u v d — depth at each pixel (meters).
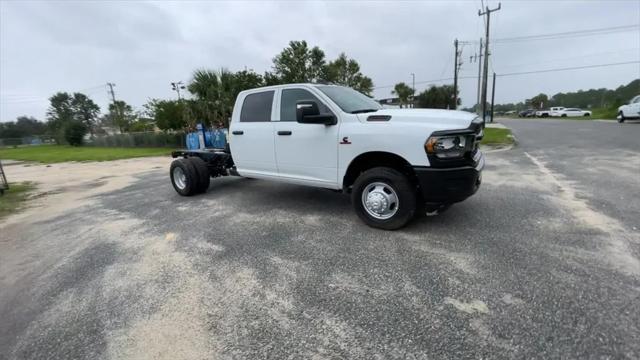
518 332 2.09
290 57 18.69
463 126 3.43
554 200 4.77
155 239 4.14
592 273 2.72
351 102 4.52
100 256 3.72
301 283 2.84
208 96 13.37
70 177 11.27
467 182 3.43
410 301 2.49
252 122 5.01
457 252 3.23
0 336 2.42
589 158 8.26
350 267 3.07
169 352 2.12
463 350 1.97
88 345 2.24
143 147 28.14
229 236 4.06
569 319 2.18
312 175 4.43
